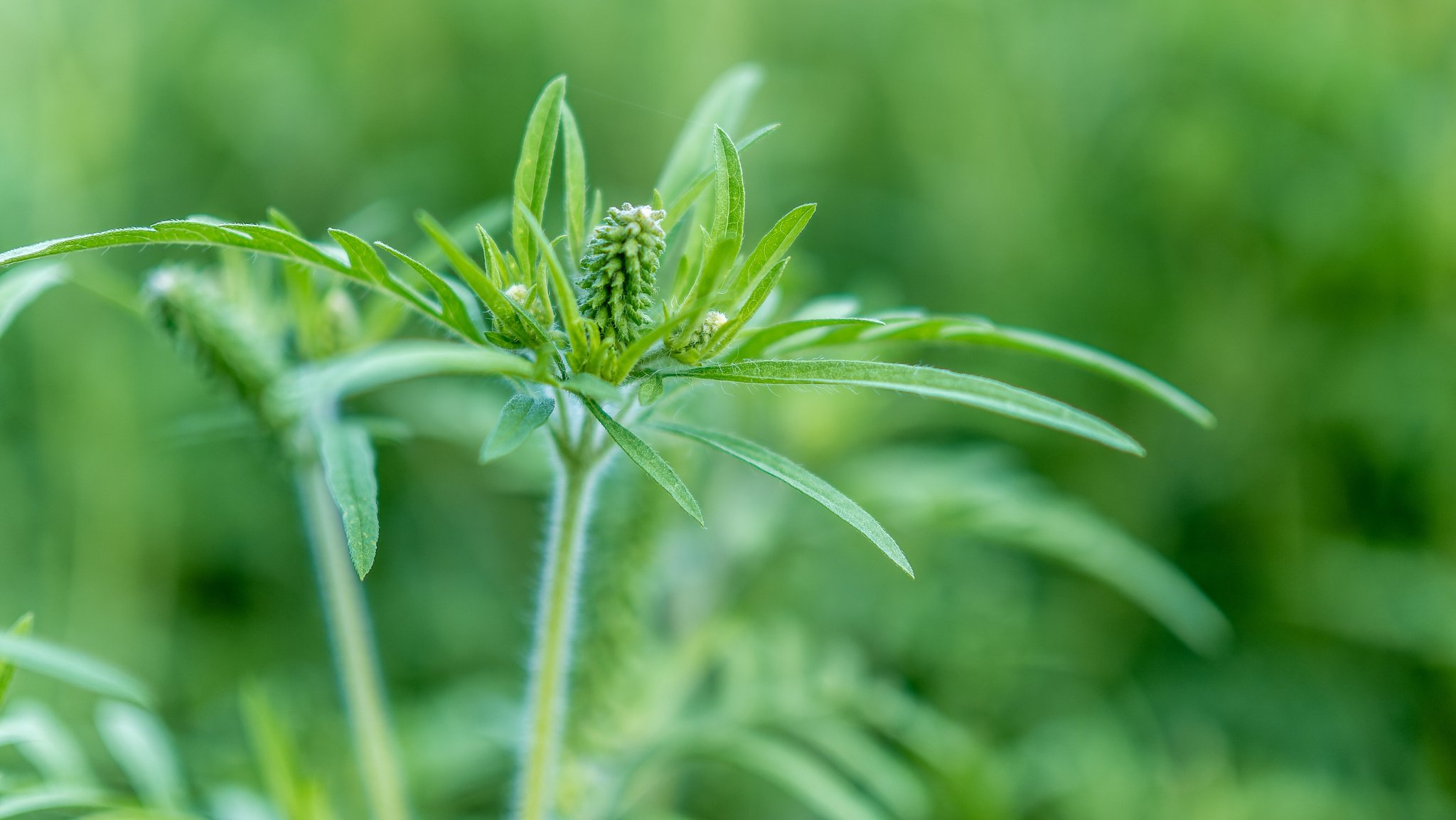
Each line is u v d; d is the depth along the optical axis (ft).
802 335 1.35
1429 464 2.71
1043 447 2.84
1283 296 2.85
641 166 3.12
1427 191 2.72
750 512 2.00
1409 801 2.47
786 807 2.33
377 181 3.01
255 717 1.48
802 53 3.50
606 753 1.56
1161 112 2.99
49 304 2.65
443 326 1.29
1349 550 2.71
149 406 2.82
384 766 1.51
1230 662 2.72
